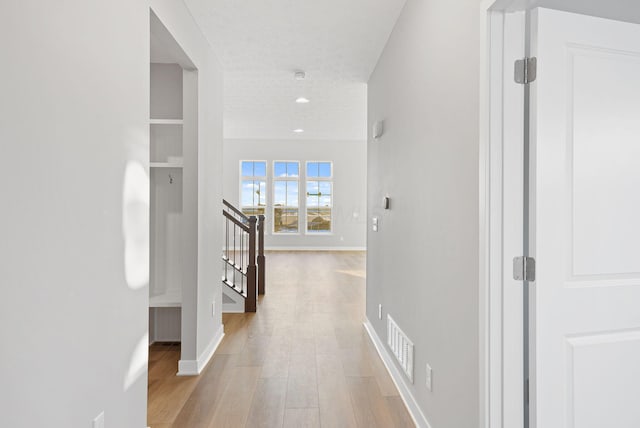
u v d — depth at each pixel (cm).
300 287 596
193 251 293
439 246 190
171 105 339
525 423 144
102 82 153
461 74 165
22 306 113
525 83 142
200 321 301
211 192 335
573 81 140
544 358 138
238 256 936
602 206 143
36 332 118
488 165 142
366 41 321
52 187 125
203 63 309
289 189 1068
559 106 139
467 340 158
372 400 249
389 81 306
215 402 246
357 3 261
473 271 152
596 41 142
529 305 140
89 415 146
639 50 146
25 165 113
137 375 186
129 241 177
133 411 182
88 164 144
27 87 114
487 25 141
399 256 268
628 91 145
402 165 262
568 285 140
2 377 106
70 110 133
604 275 143
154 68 338
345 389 264
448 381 178
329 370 296
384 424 221
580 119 141
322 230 1073
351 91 486
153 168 339
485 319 142
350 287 596
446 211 181
